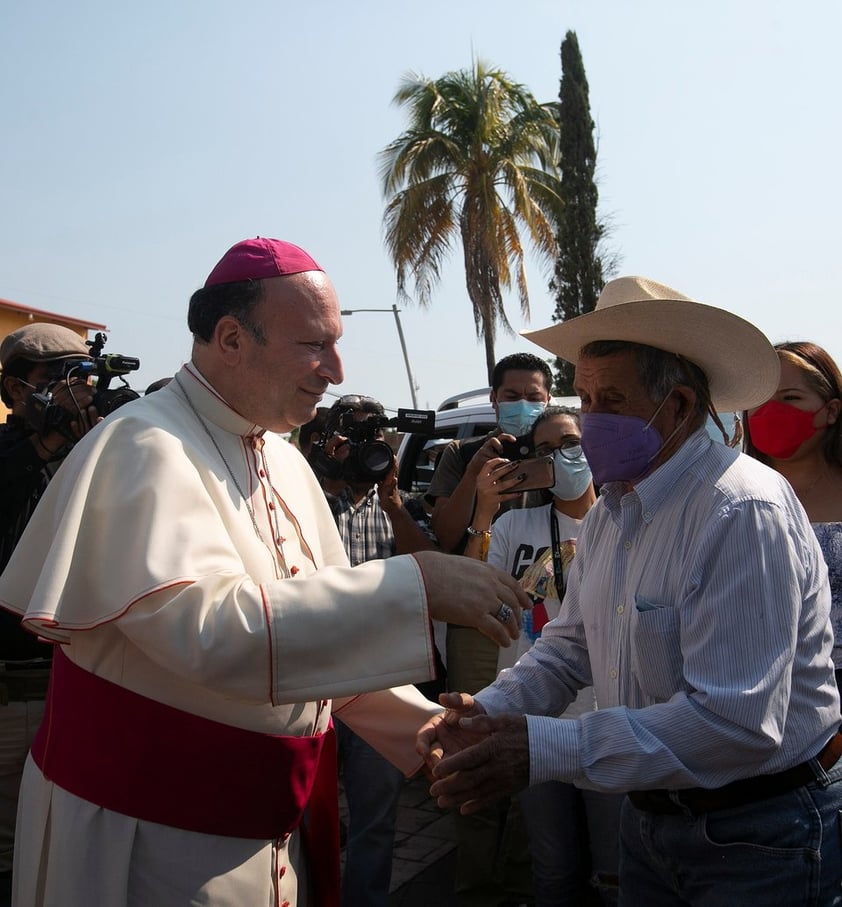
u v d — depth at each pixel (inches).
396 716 93.5
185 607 71.1
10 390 140.3
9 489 127.5
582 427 89.6
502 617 75.7
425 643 73.4
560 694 99.0
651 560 84.4
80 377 130.0
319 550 95.7
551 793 125.3
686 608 79.8
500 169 847.7
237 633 69.9
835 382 119.0
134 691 76.9
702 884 83.2
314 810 88.0
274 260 84.0
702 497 82.2
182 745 76.3
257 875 78.6
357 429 153.7
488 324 860.0
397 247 839.1
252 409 86.3
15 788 131.3
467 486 150.4
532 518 139.3
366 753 134.2
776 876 80.1
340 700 94.5
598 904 131.9
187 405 87.0
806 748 81.1
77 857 75.5
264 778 78.5
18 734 129.0
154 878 75.4
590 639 92.1
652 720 77.8
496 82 861.8
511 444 148.1
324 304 84.9
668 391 86.1
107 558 74.7
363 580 73.8
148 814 75.4
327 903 88.4
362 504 154.7
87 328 705.0
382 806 134.9
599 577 90.7
